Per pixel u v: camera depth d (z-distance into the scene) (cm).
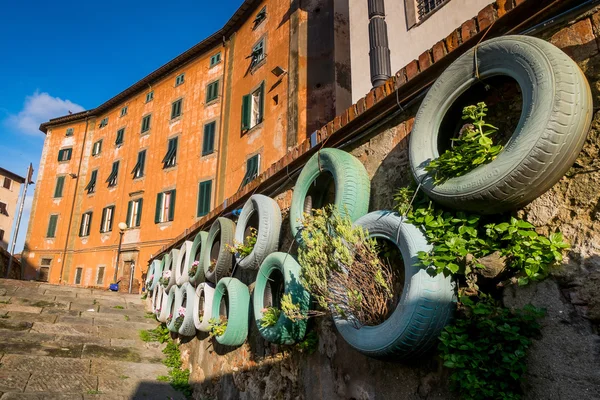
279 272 449
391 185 324
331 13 1706
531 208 221
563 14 227
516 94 245
